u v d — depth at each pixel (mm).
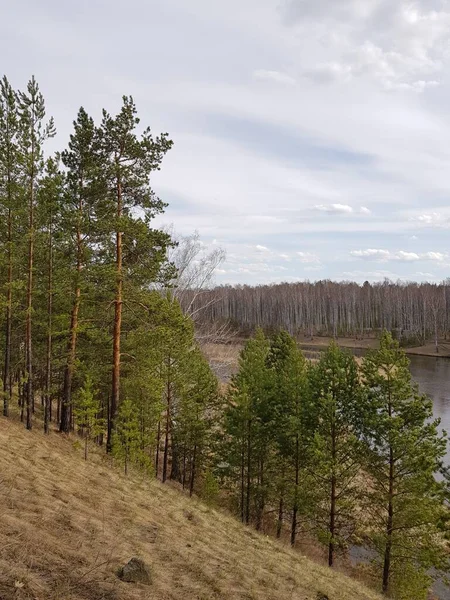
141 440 20359
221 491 30125
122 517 11219
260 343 33656
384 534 19219
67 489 11891
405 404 19188
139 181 20250
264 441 24719
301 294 115688
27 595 5891
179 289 33781
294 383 23000
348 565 22703
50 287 20094
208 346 41156
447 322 97375
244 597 8648
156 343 21672
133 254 21266
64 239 19703
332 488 20828
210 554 10664
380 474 19672
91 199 20359
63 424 21625
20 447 14875
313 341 97188
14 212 19391
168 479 27656
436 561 18016
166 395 26703
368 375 19969
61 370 24484
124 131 19812
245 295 120562
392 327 107250
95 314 22328
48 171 19531
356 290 122875
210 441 28172
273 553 14055
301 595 10125
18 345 24219
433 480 18297
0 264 19797
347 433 21078
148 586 7520
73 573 6961
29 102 18906
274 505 28234
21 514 8742
